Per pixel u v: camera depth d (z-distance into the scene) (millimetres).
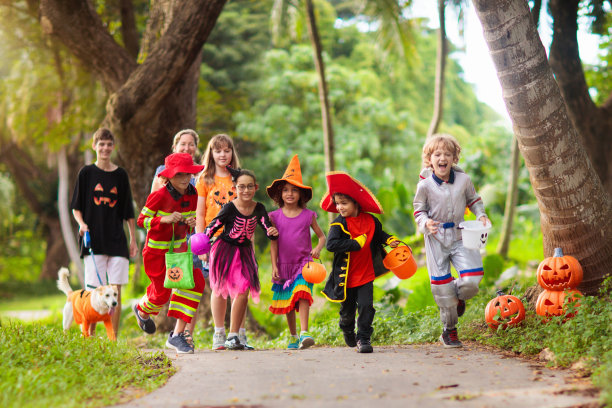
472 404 3965
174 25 10188
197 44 10234
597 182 6402
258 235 28562
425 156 6492
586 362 4953
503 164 25172
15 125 20031
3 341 5785
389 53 19344
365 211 6602
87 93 16531
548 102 5984
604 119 9648
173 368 5629
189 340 6859
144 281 18922
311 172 28984
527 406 3885
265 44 31641
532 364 5363
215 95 17219
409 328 7910
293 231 7152
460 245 6328
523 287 8586
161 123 10781
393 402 4070
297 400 4211
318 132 29531
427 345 7012
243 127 28438
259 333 11414
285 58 30812
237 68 30219
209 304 10969
